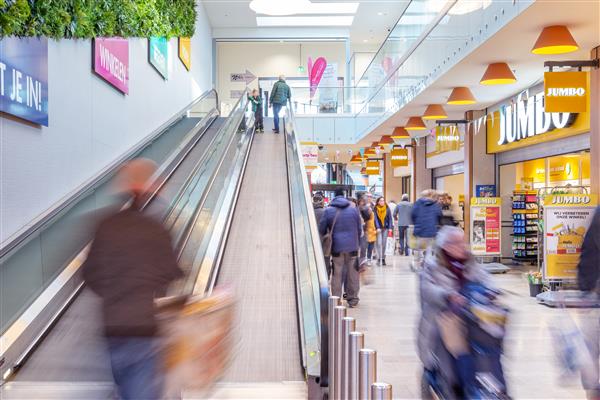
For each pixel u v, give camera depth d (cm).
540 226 884
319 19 2328
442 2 995
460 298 311
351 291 774
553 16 646
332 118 2078
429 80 1037
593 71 748
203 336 217
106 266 198
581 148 977
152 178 224
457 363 307
